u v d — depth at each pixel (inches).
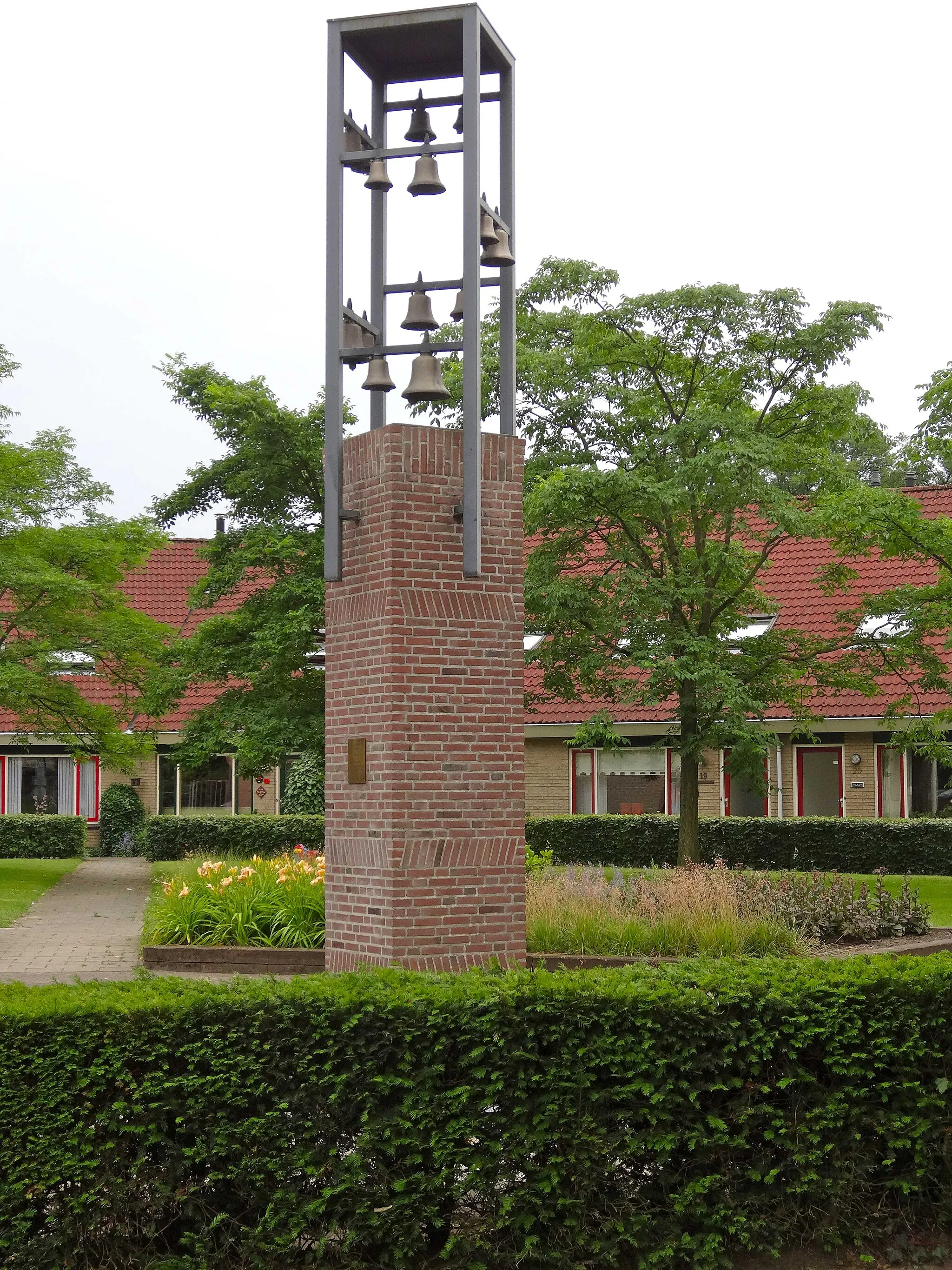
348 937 372.8
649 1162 229.0
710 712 799.1
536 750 1207.6
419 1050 224.5
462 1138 221.3
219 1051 220.5
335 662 384.8
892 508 741.9
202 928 572.4
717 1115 230.8
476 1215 225.3
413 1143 219.6
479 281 363.3
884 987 246.7
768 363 820.6
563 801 1197.1
